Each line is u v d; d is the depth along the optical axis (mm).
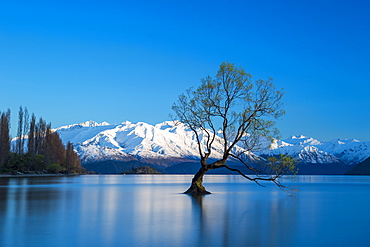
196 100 47500
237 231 19703
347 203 37875
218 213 27625
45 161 155375
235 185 87062
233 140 47531
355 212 29453
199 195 48438
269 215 26688
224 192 57094
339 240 17703
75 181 99562
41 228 20156
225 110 47031
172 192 54625
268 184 95500
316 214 27797
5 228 20125
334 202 39094
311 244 16781
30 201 35562
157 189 64312
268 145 46188
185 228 20516
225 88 46906
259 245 16391
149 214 26672
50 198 39406
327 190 67188
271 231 19781
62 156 186250
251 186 81125
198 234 18703
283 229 20516
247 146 46531
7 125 121312
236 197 45250
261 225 21828
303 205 35031
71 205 32344
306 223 22922
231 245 16297
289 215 26844
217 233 19062
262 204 35656
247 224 22203
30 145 148125
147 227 20750
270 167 45344
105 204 33906
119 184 87688
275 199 42562
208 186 81125
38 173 149000
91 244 16266
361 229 20828
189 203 35812
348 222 23594
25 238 17469
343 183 108750
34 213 26516
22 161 138000
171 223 22344
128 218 24359
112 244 16266
